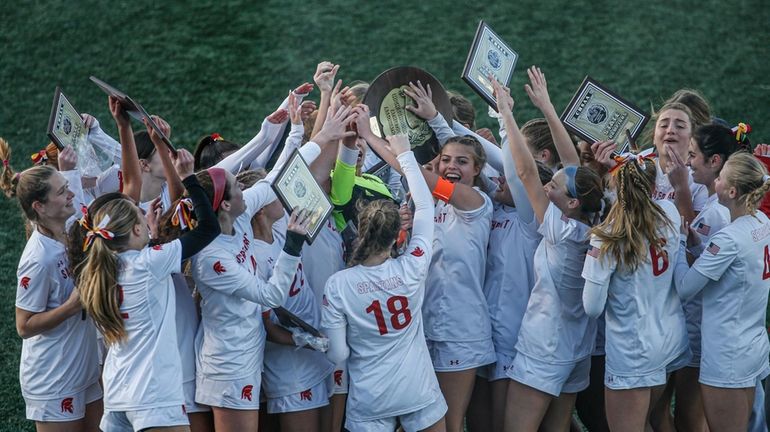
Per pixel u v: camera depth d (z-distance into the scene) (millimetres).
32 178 15930
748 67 37188
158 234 16016
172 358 14914
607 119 18016
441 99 17547
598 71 37406
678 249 16469
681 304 16828
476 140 17281
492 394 17641
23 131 33344
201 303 15641
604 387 17547
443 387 17000
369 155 20391
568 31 40219
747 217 16500
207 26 40406
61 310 15797
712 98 35281
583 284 16562
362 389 15508
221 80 36750
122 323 14695
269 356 16203
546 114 17734
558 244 16328
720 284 16516
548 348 16609
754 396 17391
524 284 17375
